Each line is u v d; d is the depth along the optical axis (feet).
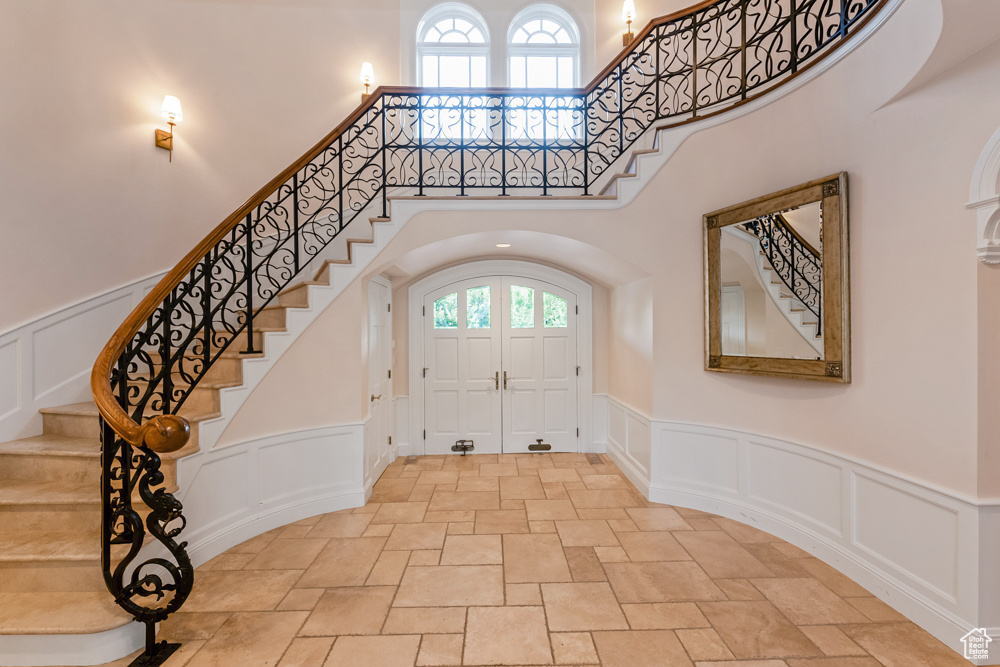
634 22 18.97
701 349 11.89
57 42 11.01
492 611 7.80
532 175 18.45
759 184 10.50
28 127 10.34
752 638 7.06
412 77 18.97
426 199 12.33
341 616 7.68
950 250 6.93
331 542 10.32
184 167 14.33
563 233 12.29
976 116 6.63
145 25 13.35
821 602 7.96
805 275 9.36
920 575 7.36
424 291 17.83
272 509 11.05
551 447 18.16
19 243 10.11
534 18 20.12
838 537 8.98
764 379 10.67
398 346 17.79
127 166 12.67
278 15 16.85
